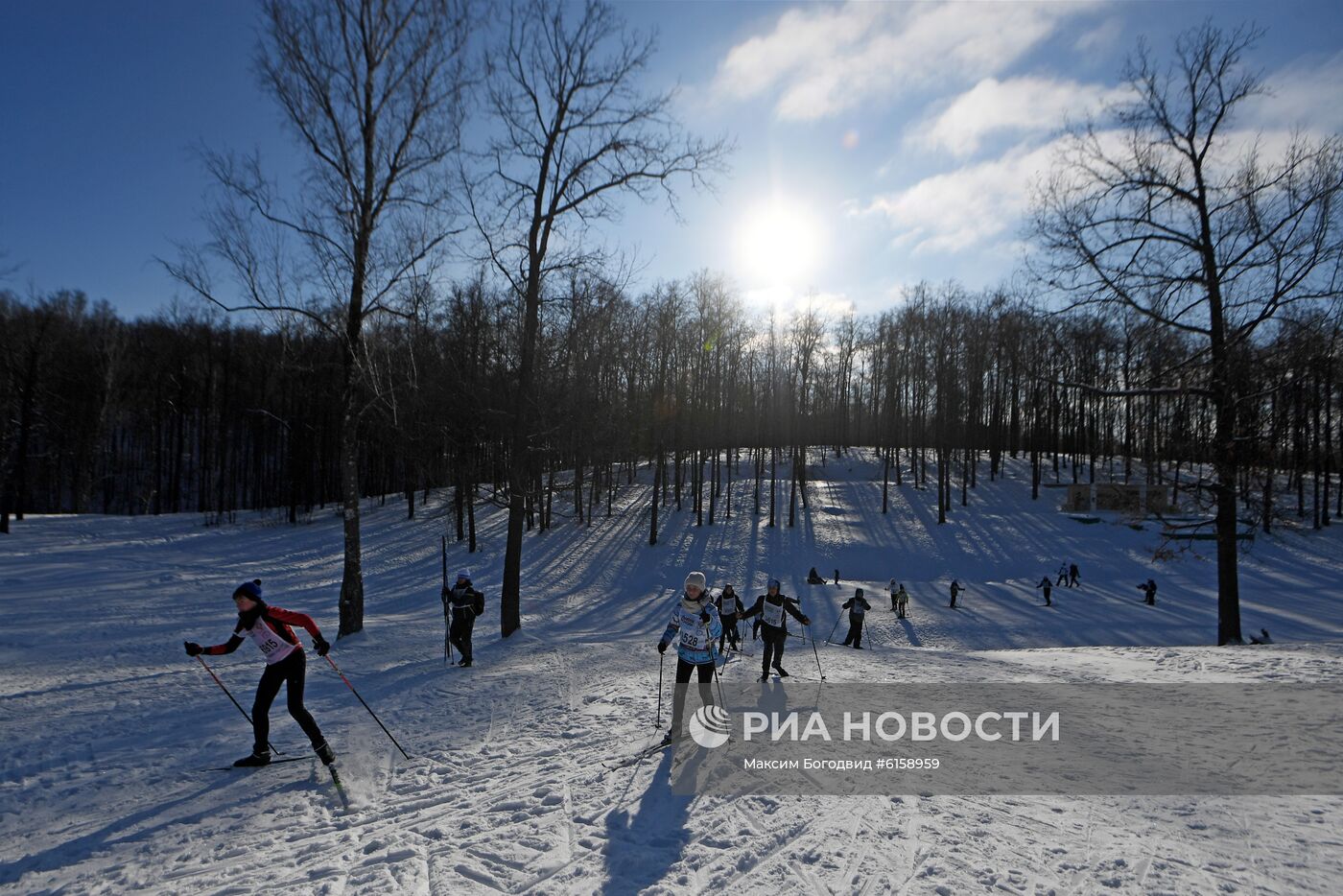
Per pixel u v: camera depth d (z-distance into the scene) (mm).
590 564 38375
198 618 20312
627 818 5457
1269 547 39938
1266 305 16094
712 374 50875
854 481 57719
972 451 58125
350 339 16203
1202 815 5539
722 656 13516
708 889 4316
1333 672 11109
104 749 7598
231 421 56250
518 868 4648
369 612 26094
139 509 61406
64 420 52125
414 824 5453
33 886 4641
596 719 8578
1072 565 34625
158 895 4465
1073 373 20484
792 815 5488
